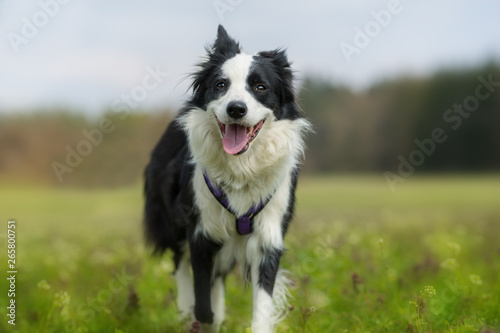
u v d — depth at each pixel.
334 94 40.81
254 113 4.99
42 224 16.30
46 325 5.48
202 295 5.26
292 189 5.51
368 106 41.88
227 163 5.12
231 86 5.17
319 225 10.02
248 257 5.32
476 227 12.59
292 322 5.45
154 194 6.46
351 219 14.02
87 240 11.70
